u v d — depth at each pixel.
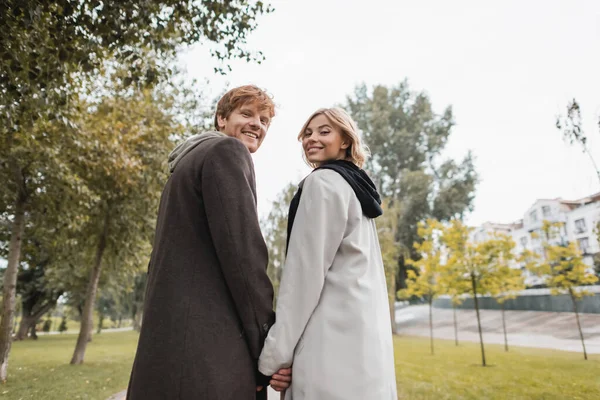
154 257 1.46
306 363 1.39
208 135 1.64
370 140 36.22
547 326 21.17
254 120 1.79
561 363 9.50
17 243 8.04
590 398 5.57
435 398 5.75
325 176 1.59
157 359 1.26
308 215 1.50
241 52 5.20
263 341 1.38
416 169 35.78
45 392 6.31
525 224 28.95
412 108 38.09
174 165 1.65
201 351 1.25
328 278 1.50
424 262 15.84
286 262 1.50
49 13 4.23
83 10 4.18
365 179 1.73
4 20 3.73
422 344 17.41
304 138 1.97
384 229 24.81
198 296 1.32
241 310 1.34
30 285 23.84
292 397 1.42
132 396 1.27
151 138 10.72
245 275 1.33
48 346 18.42
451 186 35.19
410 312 42.59
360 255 1.53
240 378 1.29
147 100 9.78
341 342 1.39
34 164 7.70
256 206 1.47
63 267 17.20
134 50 5.04
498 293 13.45
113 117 9.40
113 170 9.27
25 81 4.20
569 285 11.12
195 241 1.39
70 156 8.50
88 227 11.56
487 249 11.78
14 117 4.84
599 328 18.14
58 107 4.93
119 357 12.55
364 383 1.34
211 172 1.41
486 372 8.41
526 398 5.64
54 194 8.42
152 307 1.33
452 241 12.17
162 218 1.52
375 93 37.69
